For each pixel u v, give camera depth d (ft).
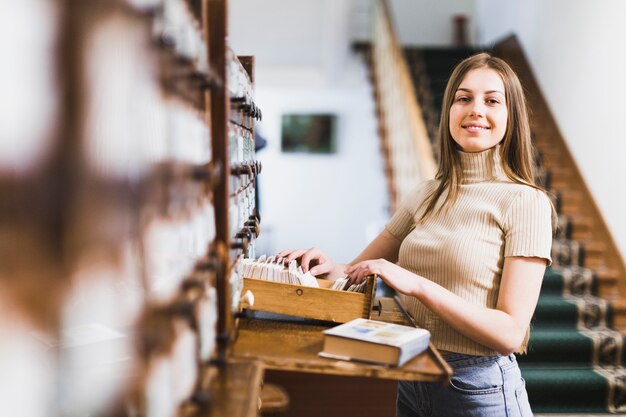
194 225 2.86
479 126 5.15
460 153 5.34
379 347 3.80
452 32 28.73
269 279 5.04
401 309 5.58
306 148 27.81
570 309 13.75
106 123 1.71
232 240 3.87
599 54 15.75
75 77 1.58
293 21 23.61
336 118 27.55
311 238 28.35
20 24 1.43
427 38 28.78
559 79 18.39
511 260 4.73
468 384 4.81
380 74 21.81
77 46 1.59
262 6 23.57
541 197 4.90
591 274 14.65
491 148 5.24
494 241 4.89
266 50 23.85
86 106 1.62
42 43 1.48
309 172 28.02
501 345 4.46
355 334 3.94
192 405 2.81
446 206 5.27
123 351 1.94
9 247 1.43
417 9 28.78
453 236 5.00
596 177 15.93
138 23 1.96
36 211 1.48
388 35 20.06
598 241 15.56
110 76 1.74
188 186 2.71
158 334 2.13
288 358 3.84
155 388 2.11
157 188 2.14
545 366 12.84
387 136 20.56
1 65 1.37
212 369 3.43
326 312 4.80
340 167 27.94
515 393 4.92
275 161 27.96
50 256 1.52
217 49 3.43
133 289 1.91
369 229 27.94
